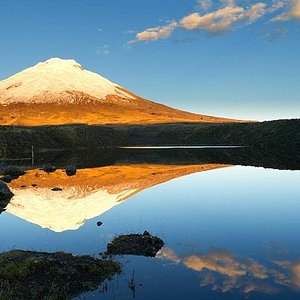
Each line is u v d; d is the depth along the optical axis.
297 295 15.31
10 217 31.25
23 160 98.56
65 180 54.66
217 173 61.59
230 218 29.06
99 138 162.88
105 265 18.56
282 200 36.78
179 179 54.34
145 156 106.06
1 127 140.12
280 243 22.11
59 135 151.75
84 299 15.73
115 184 49.88
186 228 26.14
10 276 17.06
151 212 31.91
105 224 28.08
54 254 19.61
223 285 16.39
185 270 18.22
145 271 18.27
